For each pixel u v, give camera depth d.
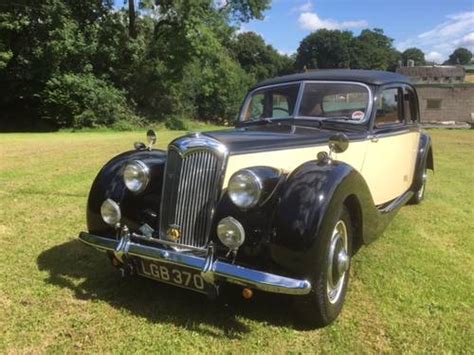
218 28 33.22
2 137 17.81
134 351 3.10
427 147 6.82
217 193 3.41
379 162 5.03
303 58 93.62
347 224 3.63
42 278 4.10
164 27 32.16
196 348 3.15
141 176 3.75
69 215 5.96
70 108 28.00
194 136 3.56
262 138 3.80
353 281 4.20
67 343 3.16
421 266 4.55
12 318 3.44
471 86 34.81
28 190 7.32
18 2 25.42
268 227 3.25
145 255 3.43
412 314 3.63
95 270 4.30
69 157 11.22
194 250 3.36
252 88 5.40
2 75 26.88
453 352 3.15
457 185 8.53
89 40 29.05
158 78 32.78
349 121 4.78
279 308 3.67
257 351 3.14
